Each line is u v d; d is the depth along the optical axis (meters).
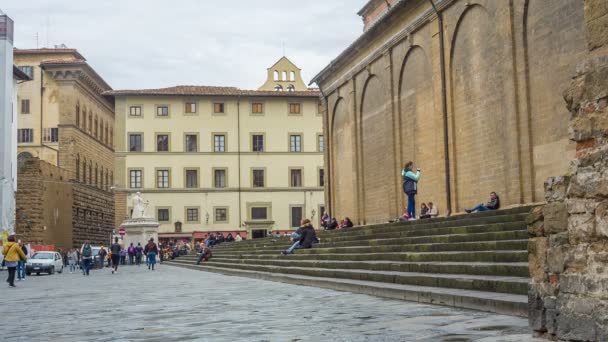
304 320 11.00
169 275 33.38
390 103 38.91
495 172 28.41
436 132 33.31
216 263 39.69
